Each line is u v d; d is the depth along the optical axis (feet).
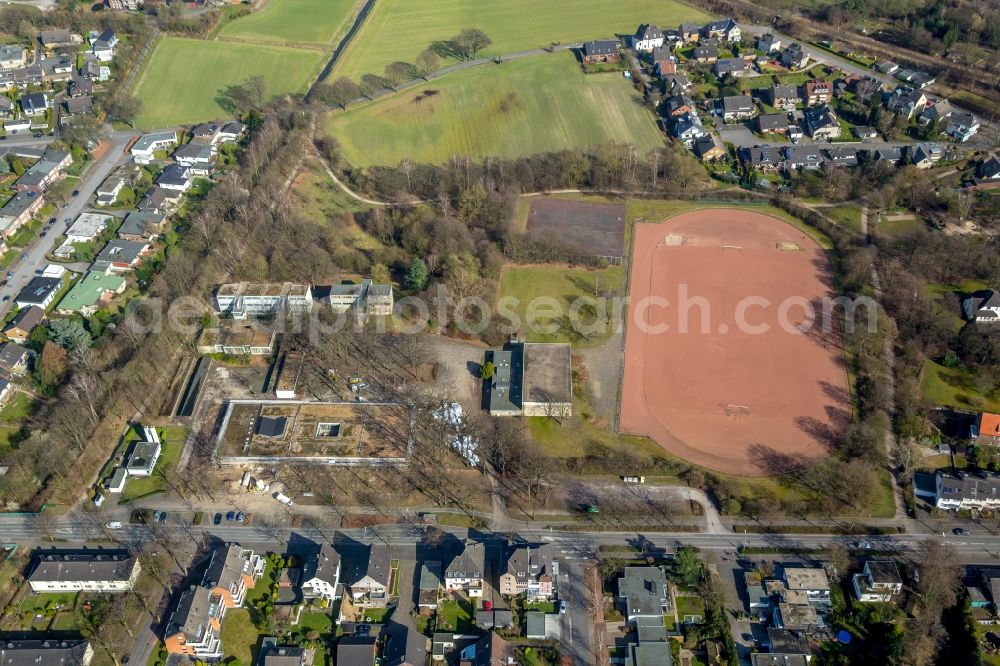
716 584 467.52
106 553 489.67
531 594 464.65
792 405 589.73
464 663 426.92
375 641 435.12
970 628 438.40
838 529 502.38
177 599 460.14
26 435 565.94
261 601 461.78
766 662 426.92
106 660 431.02
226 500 526.16
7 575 474.90
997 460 532.73
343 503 524.93
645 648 433.48
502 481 539.29
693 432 572.51
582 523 511.40
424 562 485.56
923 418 565.53
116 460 547.90
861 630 445.37
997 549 486.38
